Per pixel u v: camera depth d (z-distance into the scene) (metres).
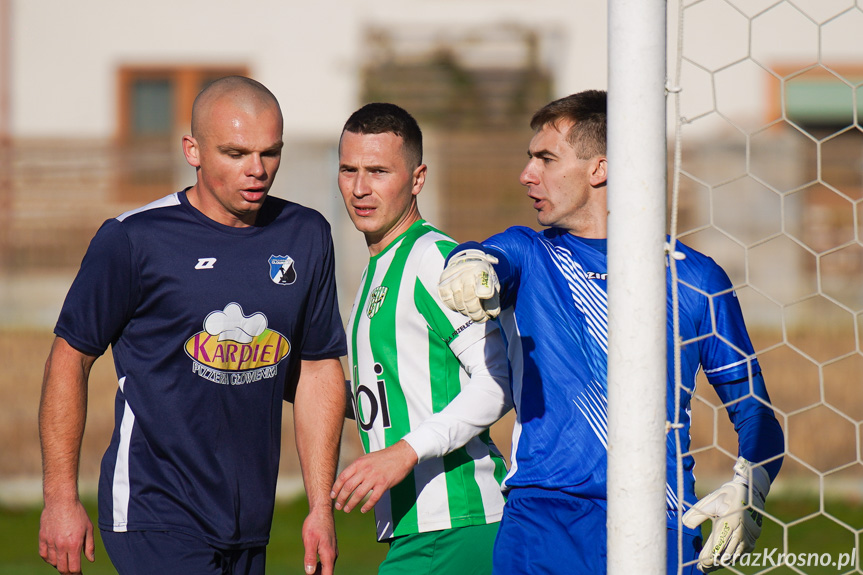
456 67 62.34
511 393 11.16
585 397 10.31
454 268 8.48
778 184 46.72
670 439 10.13
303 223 11.74
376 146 11.86
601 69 62.91
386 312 11.70
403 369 11.62
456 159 44.31
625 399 8.29
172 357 10.99
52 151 47.12
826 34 58.25
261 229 11.43
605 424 10.26
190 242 11.09
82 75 64.12
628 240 8.25
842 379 33.31
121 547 10.95
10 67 63.69
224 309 11.06
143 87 64.75
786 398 32.56
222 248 11.17
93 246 10.95
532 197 11.09
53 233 47.34
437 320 11.33
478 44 63.06
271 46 63.97
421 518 11.55
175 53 64.38
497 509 11.79
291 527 26.52
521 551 10.16
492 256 9.09
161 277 10.95
